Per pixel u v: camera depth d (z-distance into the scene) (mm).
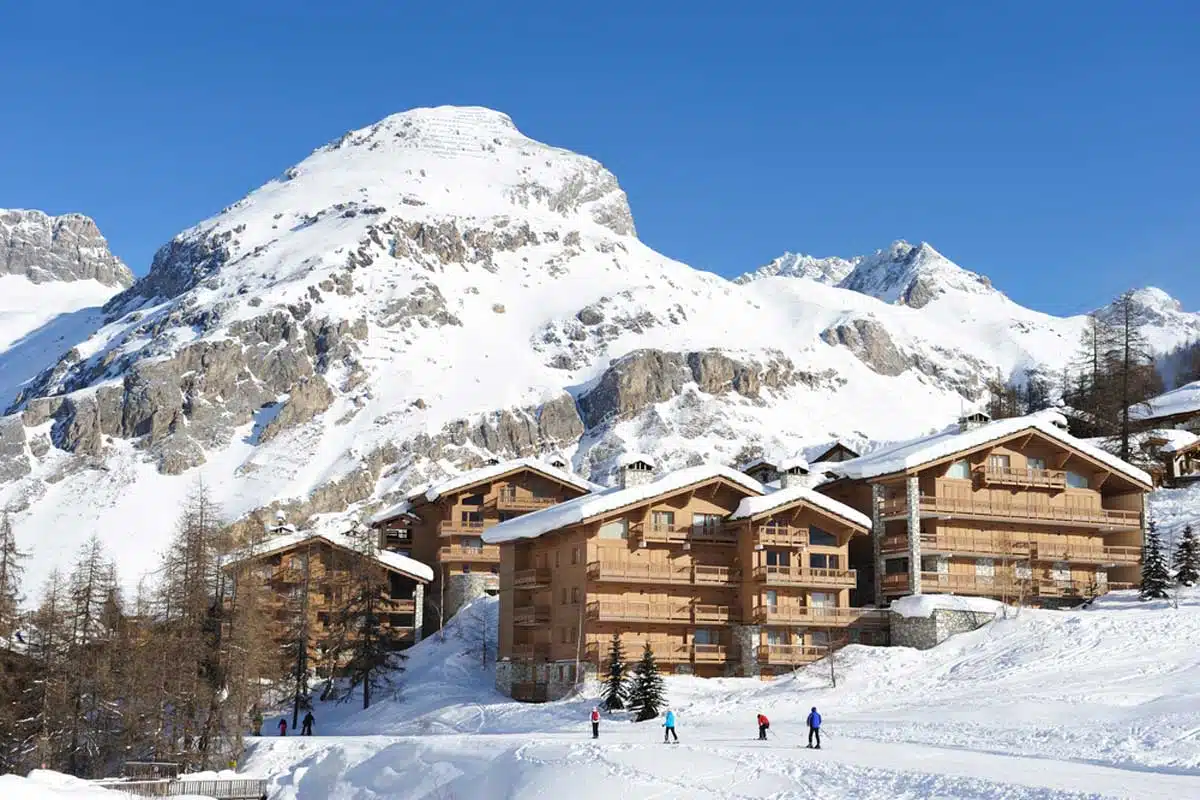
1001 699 66188
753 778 51031
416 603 112312
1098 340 140875
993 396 197375
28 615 85125
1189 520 103688
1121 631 77812
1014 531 96188
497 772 58406
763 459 119625
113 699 82000
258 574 93938
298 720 94375
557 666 89125
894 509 94375
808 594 89875
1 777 63281
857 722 64312
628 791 51188
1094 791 42531
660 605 87812
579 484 120875
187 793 68562
